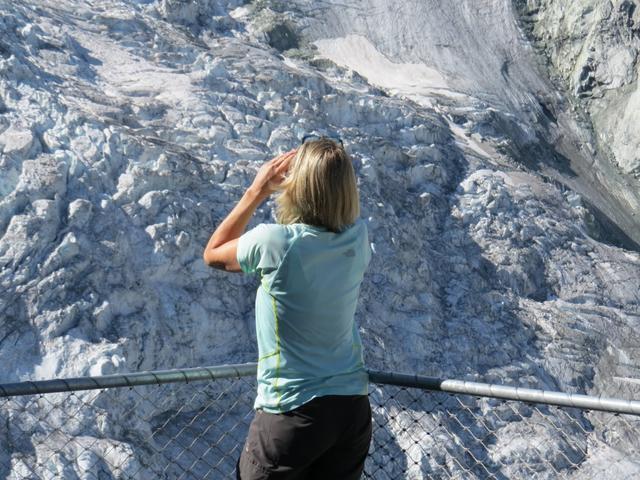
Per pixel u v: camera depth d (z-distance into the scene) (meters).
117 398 36.12
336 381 6.85
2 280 39.22
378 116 66.62
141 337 40.69
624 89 90.62
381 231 55.09
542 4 96.56
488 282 59.81
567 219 70.12
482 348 53.12
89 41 60.03
